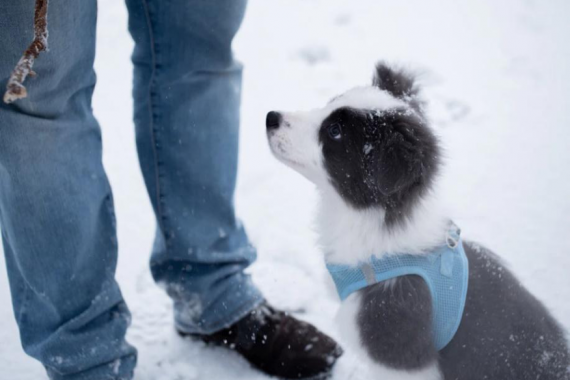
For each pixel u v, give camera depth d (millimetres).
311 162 2320
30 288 2174
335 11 5559
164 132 2420
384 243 2160
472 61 5008
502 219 3451
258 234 3361
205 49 2346
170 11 2262
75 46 1899
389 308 2080
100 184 2199
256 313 2564
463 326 2094
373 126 2160
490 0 5875
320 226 2402
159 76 2369
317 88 4574
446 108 4453
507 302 2129
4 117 1839
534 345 2096
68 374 2203
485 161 3963
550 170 3877
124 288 2959
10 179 1953
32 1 1719
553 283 2977
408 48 5105
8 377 2451
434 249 2148
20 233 2033
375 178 2076
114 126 4168
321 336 2566
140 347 2643
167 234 2518
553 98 4609
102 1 5516
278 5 5625
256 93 4535
